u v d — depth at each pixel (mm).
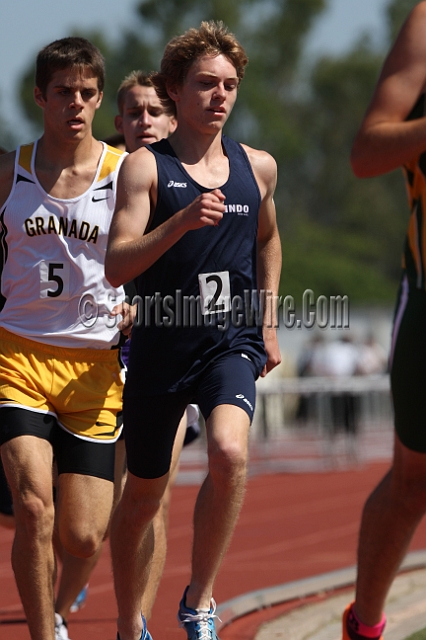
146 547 11500
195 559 11172
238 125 156875
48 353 12375
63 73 12430
